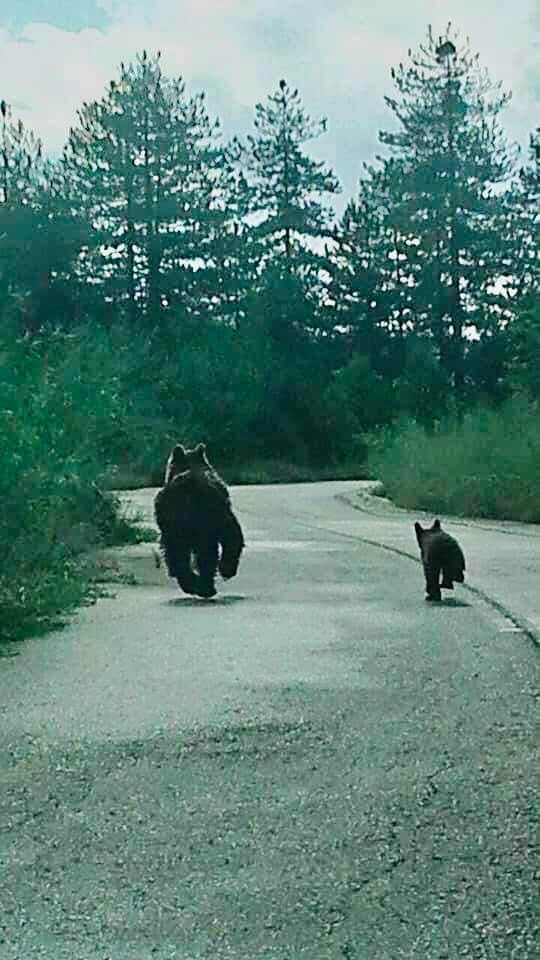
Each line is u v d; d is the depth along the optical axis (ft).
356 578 65.36
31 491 57.06
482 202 288.30
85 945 18.24
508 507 121.60
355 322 301.22
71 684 37.24
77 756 28.84
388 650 43.01
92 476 80.69
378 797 25.48
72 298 265.75
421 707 33.99
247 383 257.14
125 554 80.23
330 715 33.01
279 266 293.64
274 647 43.73
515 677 38.17
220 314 286.66
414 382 269.03
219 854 22.02
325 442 258.57
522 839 22.76
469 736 30.68
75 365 82.02
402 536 95.09
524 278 286.66
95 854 22.07
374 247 301.84
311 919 19.11
